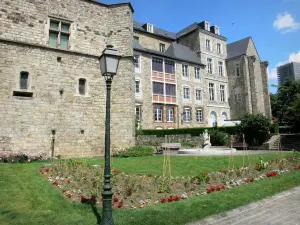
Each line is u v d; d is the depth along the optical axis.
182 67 35.56
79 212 5.80
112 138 16.33
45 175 8.91
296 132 27.38
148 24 38.84
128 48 17.16
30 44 14.56
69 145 15.04
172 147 19.75
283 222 5.23
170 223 5.14
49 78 14.98
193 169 10.15
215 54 41.25
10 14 14.35
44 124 14.44
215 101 39.44
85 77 16.23
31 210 5.96
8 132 13.37
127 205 6.06
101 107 16.50
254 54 43.41
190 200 6.36
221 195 6.77
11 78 13.81
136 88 30.03
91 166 10.17
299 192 7.55
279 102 43.00
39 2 15.41
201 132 27.62
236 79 41.59
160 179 8.02
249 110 39.34
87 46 16.67
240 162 11.75
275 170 9.74
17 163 11.95
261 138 23.67
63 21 16.09
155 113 31.38
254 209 6.12
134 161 12.29
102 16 17.61
